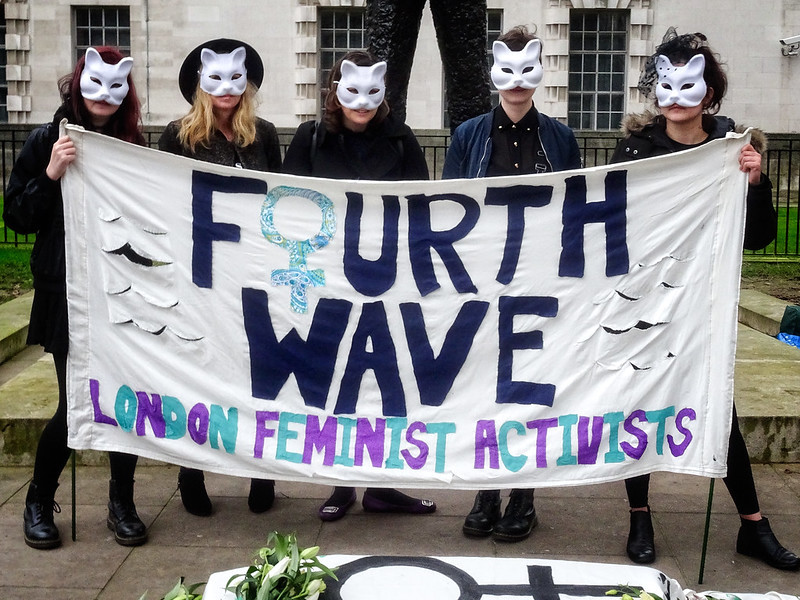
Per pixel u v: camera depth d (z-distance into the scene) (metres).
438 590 2.95
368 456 4.16
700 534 4.45
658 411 4.07
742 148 3.94
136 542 4.30
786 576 4.07
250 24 20.89
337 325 4.17
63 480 4.99
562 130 4.42
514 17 20.92
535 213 4.09
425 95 20.69
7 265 10.66
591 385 4.11
